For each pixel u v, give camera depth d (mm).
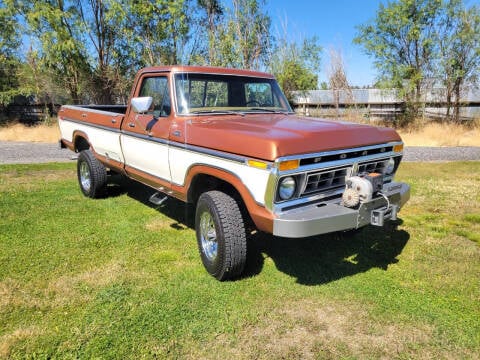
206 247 3641
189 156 3699
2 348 2586
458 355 2582
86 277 3523
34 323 2854
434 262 3900
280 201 2988
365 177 3283
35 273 3578
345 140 3277
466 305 3146
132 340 2680
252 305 3117
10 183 6918
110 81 19844
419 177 7641
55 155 10516
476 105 19844
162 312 2996
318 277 3586
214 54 16219
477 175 7812
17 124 19625
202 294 3264
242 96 4492
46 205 5598
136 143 4566
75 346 2613
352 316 2992
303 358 2547
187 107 4043
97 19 19125
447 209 5551
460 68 18469
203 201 3494
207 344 2660
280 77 18203
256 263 3844
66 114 6434
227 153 3242
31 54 18875
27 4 18188
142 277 3543
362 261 3928
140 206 5609
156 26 18109
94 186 5734
